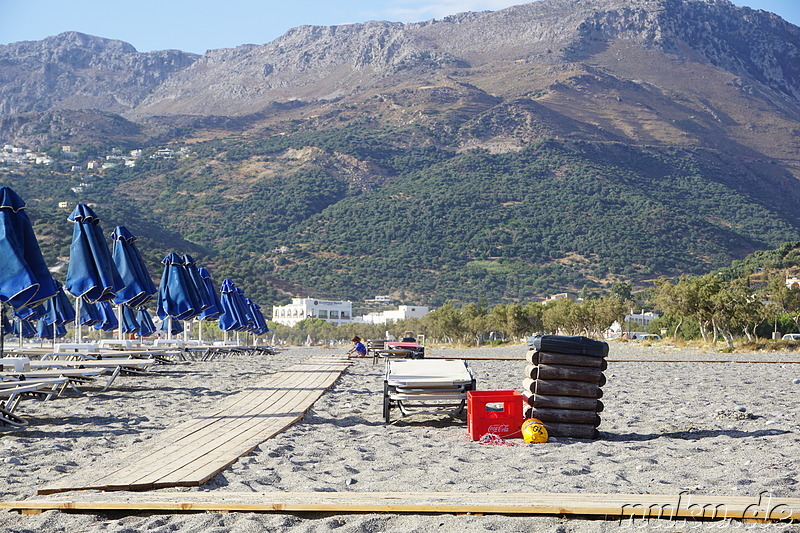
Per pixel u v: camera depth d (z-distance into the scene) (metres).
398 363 10.19
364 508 4.78
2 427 8.70
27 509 4.93
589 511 4.59
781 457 6.66
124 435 8.09
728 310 39.94
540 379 8.15
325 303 154.62
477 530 4.39
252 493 5.27
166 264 23.22
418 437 8.16
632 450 7.18
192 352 26.00
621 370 19.97
